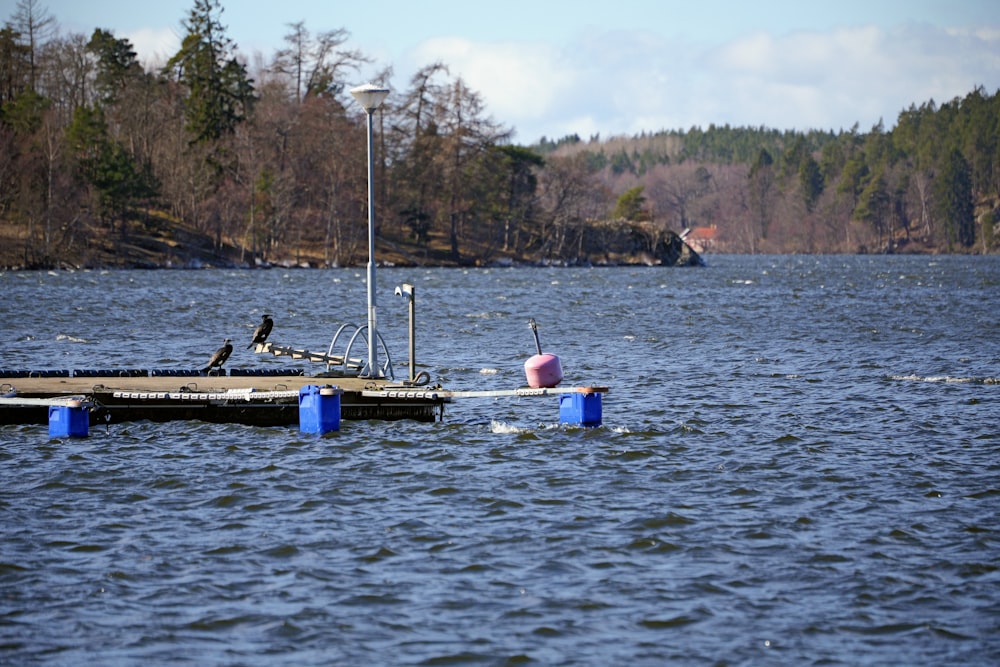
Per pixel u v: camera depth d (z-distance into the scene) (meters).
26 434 62.69
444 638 34.16
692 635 34.53
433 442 62.00
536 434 64.38
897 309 183.00
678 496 50.09
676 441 62.94
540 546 42.56
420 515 46.69
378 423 67.25
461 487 51.41
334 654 33.00
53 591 37.56
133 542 42.72
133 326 143.00
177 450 59.06
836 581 39.03
